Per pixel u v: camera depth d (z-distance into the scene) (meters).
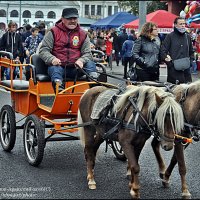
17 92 8.18
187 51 9.29
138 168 5.75
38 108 7.79
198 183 6.80
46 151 8.31
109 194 6.25
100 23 34.22
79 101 7.04
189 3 23.80
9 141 8.06
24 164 7.48
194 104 6.29
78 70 7.82
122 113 5.98
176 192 6.42
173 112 5.32
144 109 5.76
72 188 6.45
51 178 6.84
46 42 7.86
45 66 7.96
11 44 14.94
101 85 7.60
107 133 6.19
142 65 9.07
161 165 6.86
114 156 8.11
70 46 7.97
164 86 6.82
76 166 7.45
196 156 8.23
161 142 5.41
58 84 7.15
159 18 22.95
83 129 6.76
